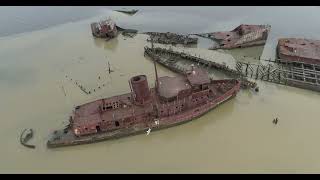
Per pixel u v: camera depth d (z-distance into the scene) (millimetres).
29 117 68688
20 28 111812
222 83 71000
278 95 72125
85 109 63750
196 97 65125
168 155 59062
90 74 83250
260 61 86375
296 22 106062
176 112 63062
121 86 77750
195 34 102312
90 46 98000
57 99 73875
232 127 64375
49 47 98125
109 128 61188
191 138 62531
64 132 62281
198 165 56656
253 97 71750
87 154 60094
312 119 64812
